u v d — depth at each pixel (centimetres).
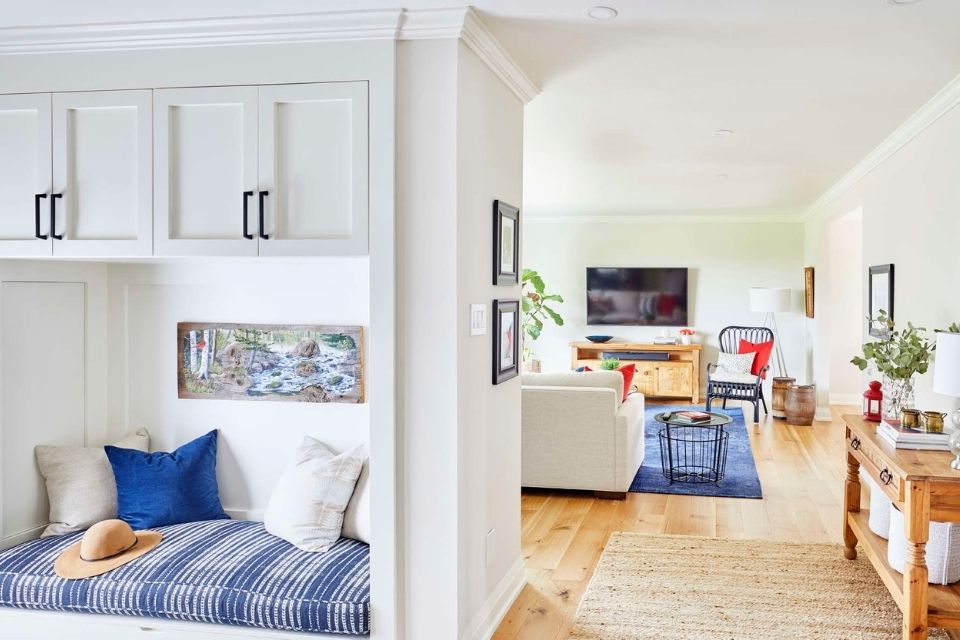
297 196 281
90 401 355
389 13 268
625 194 799
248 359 351
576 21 283
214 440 351
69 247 296
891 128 466
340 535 317
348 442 342
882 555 337
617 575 380
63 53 294
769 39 303
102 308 361
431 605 281
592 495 539
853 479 398
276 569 287
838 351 950
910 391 365
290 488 318
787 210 950
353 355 340
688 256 1039
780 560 400
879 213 542
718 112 429
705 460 651
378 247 275
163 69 288
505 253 337
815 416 852
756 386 852
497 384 326
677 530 455
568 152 555
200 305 356
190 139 289
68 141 296
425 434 279
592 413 524
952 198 379
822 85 371
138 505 330
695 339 1028
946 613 278
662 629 319
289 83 279
